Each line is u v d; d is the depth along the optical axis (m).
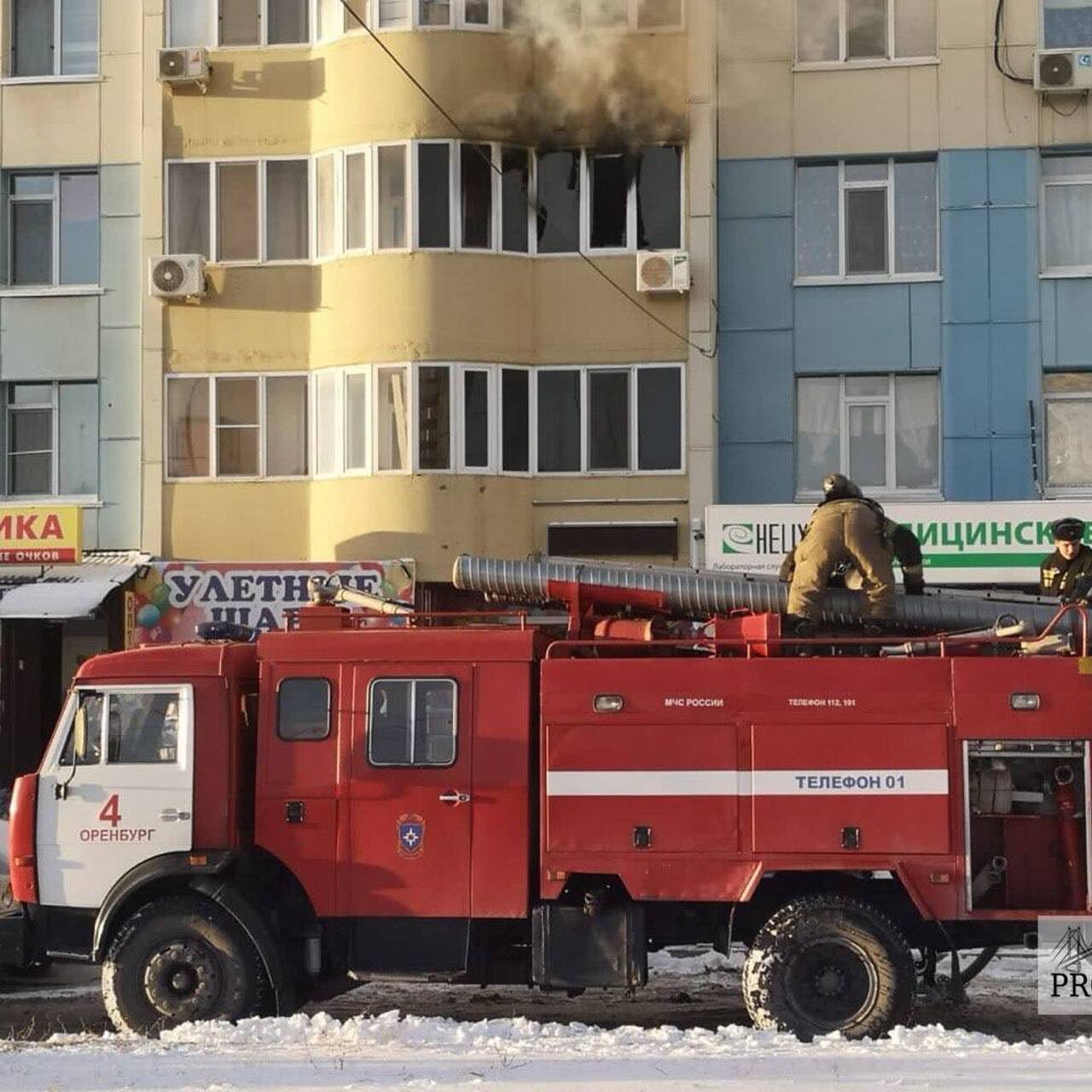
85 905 11.37
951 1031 10.46
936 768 10.67
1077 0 23.02
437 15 23.08
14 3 24.62
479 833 11.01
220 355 23.67
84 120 24.36
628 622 11.52
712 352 22.95
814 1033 10.49
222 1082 8.95
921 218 23.33
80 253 24.42
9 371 24.30
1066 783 10.67
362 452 22.97
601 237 23.22
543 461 23.12
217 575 23.05
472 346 22.83
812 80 23.38
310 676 11.29
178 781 11.37
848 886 11.02
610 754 10.88
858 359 23.19
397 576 22.59
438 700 11.16
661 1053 9.63
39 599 22.06
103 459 24.09
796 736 10.76
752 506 22.03
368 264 22.97
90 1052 9.92
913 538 12.08
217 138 23.86
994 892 10.88
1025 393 22.83
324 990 11.70
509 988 13.29
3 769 23.41
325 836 11.15
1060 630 10.87
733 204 23.45
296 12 23.89
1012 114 22.97
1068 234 23.05
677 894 10.74
